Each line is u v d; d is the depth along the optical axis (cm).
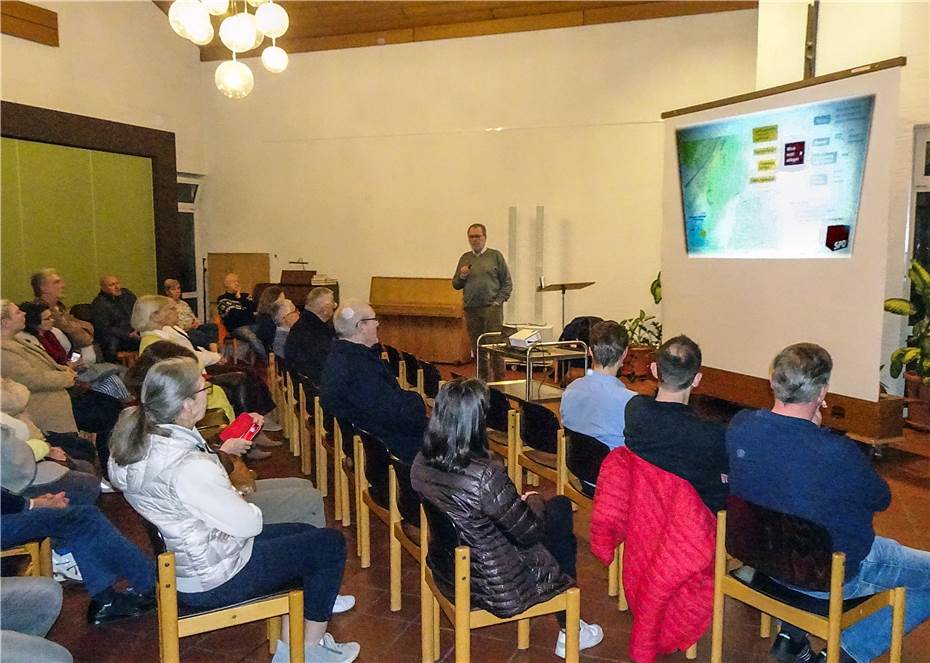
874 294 422
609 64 767
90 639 257
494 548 203
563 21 776
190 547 196
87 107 757
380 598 285
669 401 233
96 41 766
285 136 914
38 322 433
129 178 776
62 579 300
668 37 742
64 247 702
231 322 771
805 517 196
